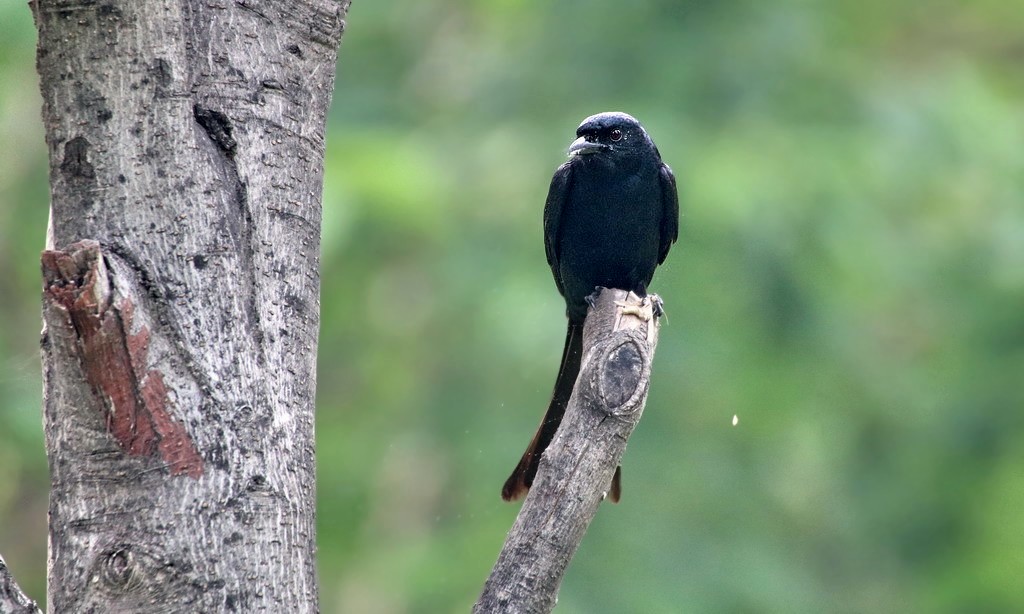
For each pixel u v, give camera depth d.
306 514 4.55
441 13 19.09
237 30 4.71
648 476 13.32
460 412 15.09
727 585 12.96
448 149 16.48
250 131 4.68
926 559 15.93
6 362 13.16
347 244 14.55
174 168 4.51
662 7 15.43
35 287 14.65
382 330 16.77
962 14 20.78
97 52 4.55
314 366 4.79
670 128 14.31
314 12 4.90
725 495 13.45
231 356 4.44
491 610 4.83
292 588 4.41
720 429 13.77
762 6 15.59
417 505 16.48
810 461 15.40
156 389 4.29
